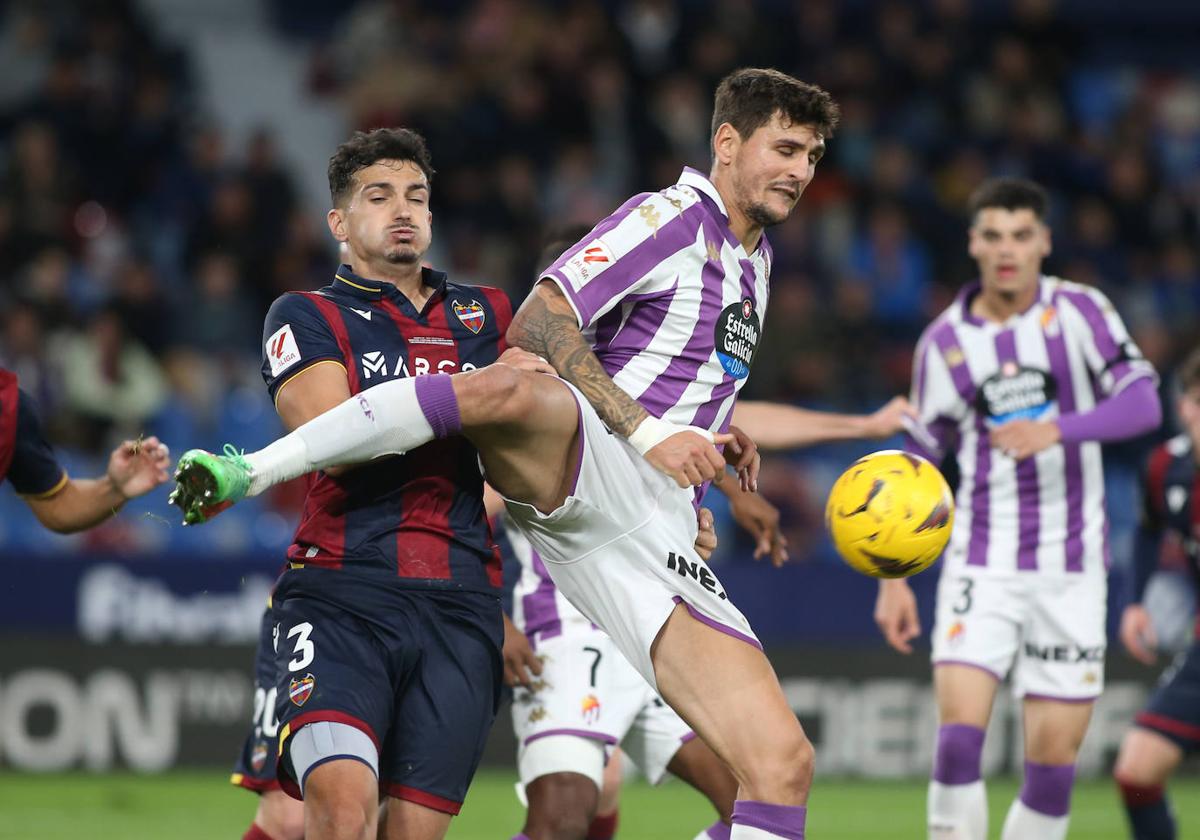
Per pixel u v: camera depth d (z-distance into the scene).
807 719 35.75
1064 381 22.52
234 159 55.28
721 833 18.80
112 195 49.91
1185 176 64.38
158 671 34.12
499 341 15.98
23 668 33.56
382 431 13.81
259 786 17.73
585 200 52.53
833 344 46.84
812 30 59.47
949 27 61.53
